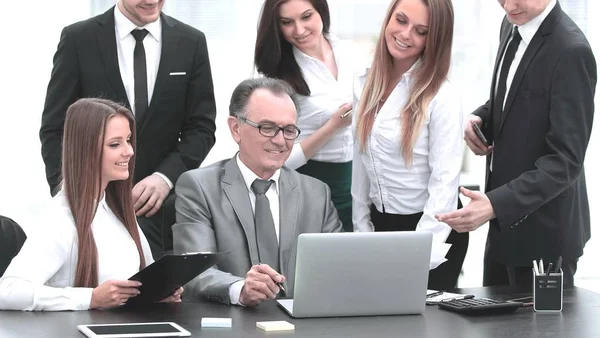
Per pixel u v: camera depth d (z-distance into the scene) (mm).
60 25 5508
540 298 3180
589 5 5832
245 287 3188
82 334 2779
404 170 3824
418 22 3678
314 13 4242
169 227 4109
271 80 3545
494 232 4000
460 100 3781
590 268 6223
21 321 2955
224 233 3490
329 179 4379
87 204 3258
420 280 3107
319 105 4320
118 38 4336
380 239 3053
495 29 5941
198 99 4457
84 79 4305
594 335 2846
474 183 6137
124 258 3365
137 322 2943
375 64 3861
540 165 3703
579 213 3967
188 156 4352
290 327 2869
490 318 3082
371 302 3078
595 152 6062
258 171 3559
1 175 5539
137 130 4328
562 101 3705
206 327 2887
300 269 2998
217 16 5621
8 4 5469
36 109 5543
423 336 2820
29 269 3170
